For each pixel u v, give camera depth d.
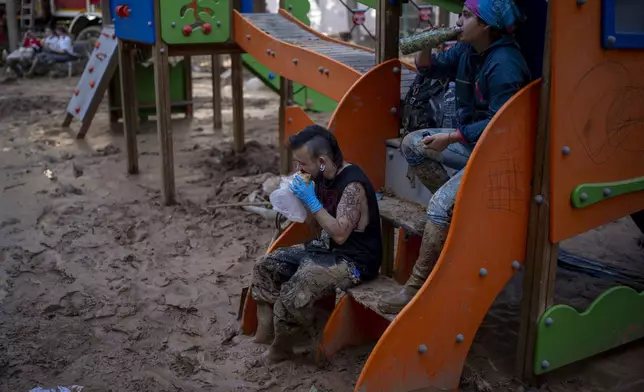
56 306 4.15
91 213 5.86
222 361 3.51
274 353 3.44
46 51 15.23
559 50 2.84
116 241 5.25
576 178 3.04
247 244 5.21
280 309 3.23
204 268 4.77
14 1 16.95
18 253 4.96
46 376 3.39
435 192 3.24
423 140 3.12
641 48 3.05
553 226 3.03
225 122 10.20
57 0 17.12
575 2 2.82
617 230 5.46
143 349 3.66
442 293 2.97
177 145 8.57
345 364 3.42
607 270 4.49
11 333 3.82
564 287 4.33
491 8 2.88
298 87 7.74
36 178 6.90
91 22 17.31
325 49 5.32
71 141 8.76
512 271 3.14
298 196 3.07
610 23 2.90
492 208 2.99
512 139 2.95
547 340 3.19
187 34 5.91
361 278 3.28
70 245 5.14
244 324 3.78
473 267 3.02
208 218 5.77
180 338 3.78
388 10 3.66
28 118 10.33
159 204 6.11
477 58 3.12
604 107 3.04
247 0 7.12
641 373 3.42
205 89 13.59
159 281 4.52
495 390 3.24
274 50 5.59
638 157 3.21
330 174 3.19
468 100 3.22
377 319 3.57
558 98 2.89
